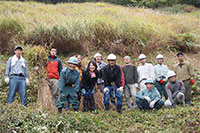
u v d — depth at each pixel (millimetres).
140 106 6375
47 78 6457
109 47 11016
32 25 11742
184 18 16297
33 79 7793
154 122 5301
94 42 11250
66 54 11023
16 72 6145
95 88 6438
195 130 4684
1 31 10852
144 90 6453
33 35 10867
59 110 5641
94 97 6367
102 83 6516
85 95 5953
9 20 11148
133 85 6875
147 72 7133
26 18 13219
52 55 6754
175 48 12391
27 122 4512
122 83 6121
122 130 4855
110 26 11320
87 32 11031
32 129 4312
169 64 10695
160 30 12188
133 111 6238
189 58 11703
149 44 11227
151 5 26266
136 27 11500
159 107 6359
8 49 10812
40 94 6152
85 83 5922
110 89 6070
